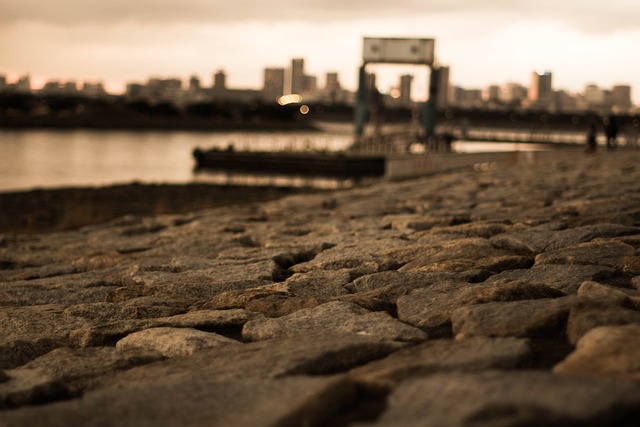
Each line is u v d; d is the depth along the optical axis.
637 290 5.77
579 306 4.63
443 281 6.67
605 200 13.34
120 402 3.39
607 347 3.54
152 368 4.52
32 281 9.39
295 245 10.89
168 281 8.41
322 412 3.10
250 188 53.25
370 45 81.62
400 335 5.03
